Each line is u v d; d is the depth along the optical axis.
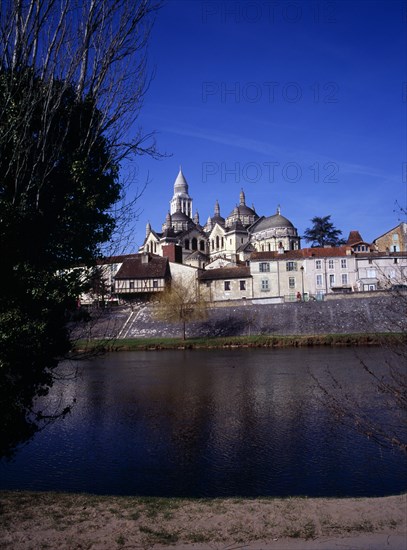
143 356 51.91
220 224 141.25
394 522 8.19
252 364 41.12
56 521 8.66
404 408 11.78
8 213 10.12
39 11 10.87
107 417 23.53
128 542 7.68
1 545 7.62
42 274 10.96
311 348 52.91
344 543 7.40
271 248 122.75
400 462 15.66
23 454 17.78
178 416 23.31
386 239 93.25
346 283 80.81
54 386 33.53
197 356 49.78
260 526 8.20
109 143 12.05
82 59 11.41
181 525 8.37
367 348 49.75
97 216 11.84
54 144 10.91
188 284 79.75
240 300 72.62
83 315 12.43
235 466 15.93
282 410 23.62
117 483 14.70
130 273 84.75
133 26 11.73
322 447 17.52
